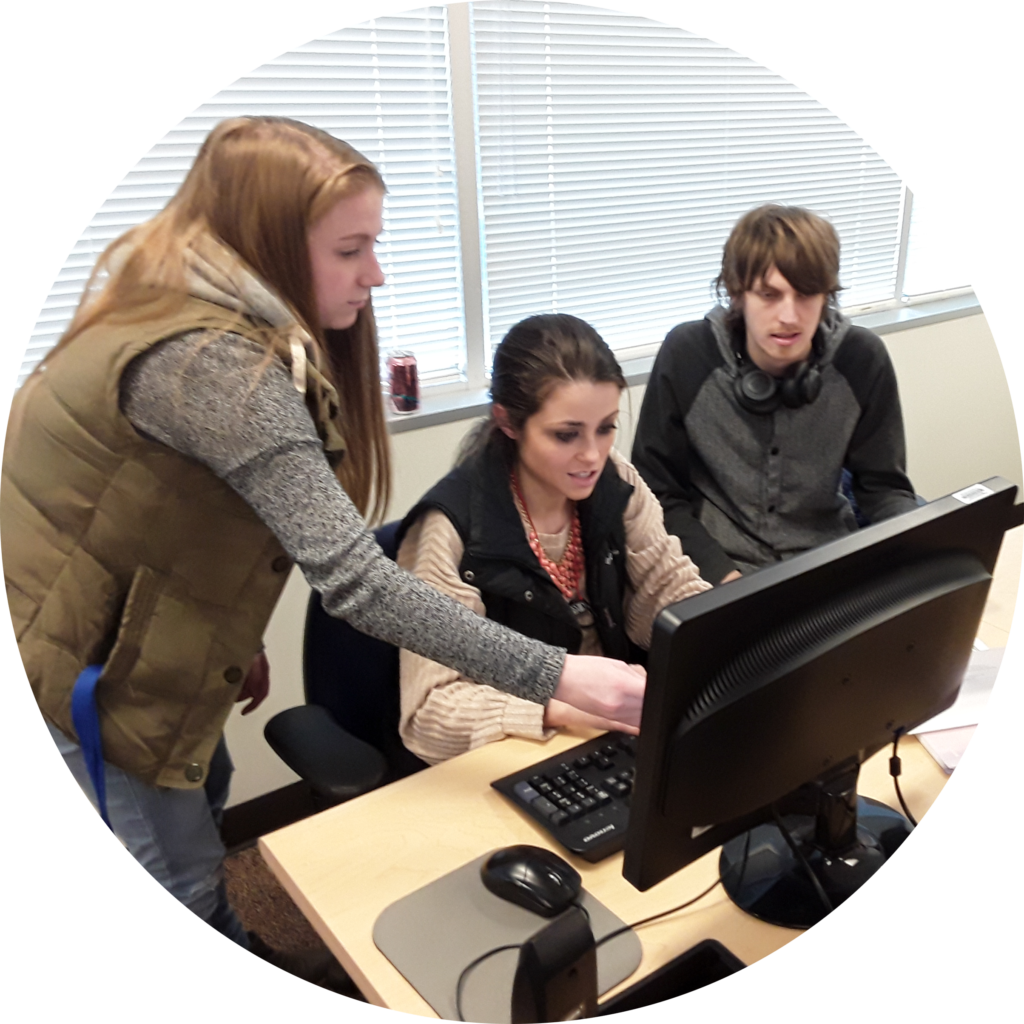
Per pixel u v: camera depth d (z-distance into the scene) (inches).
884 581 33.4
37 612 41.0
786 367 71.1
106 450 38.0
